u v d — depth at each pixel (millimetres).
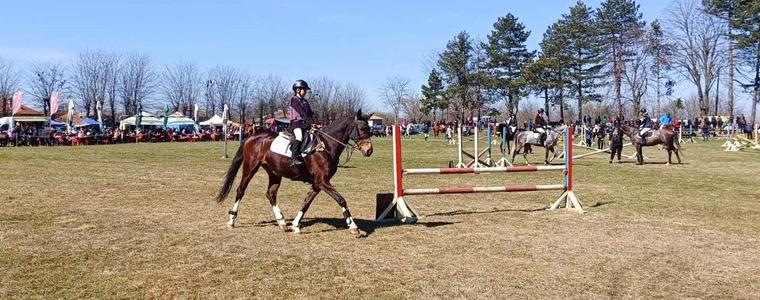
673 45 66500
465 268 8133
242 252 8922
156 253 8828
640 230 10781
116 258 8523
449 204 13969
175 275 7691
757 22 60125
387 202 11781
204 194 15344
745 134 55812
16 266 8062
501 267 8203
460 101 79250
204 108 91375
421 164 25641
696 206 13641
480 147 41469
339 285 7332
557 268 8180
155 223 11219
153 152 35625
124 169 22844
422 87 83438
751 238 10164
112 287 7180
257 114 89188
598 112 86812
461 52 79000
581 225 11219
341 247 9297
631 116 81688
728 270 8172
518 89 74625
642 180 19234
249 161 10727
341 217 12023
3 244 9312
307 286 7281
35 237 9867
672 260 8664
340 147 10297
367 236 10125
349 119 10266
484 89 77875
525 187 12555
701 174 21172
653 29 67500
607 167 24203
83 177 19516
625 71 69125
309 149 10062
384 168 23656
